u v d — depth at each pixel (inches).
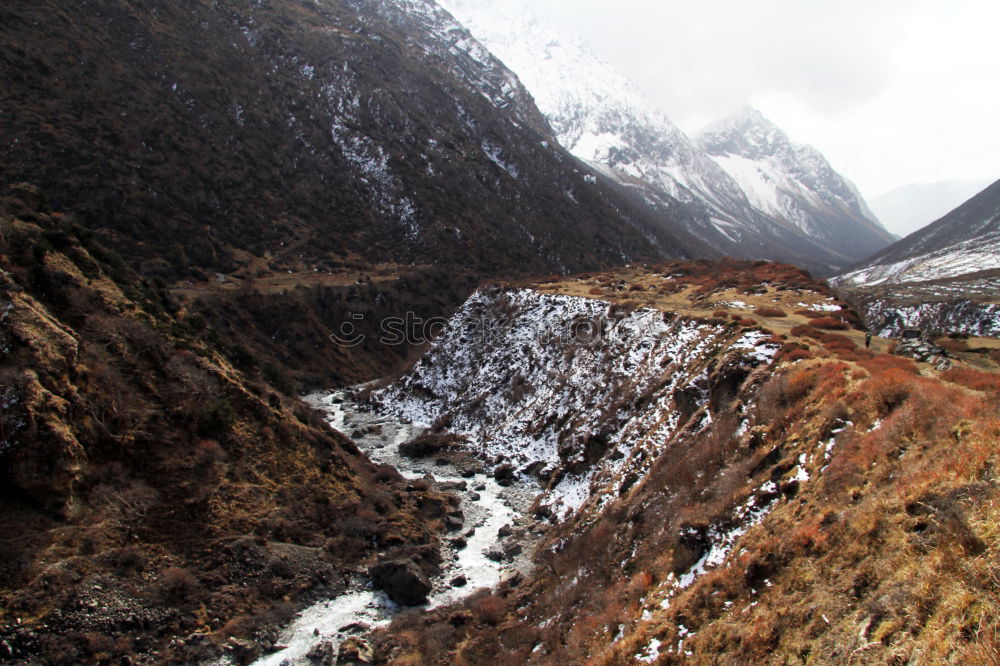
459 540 1270.9
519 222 5128.0
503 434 1804.9
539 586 1022.4
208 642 863.7
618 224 6761.8
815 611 449.1
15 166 2669.8
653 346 1626.5
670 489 932.0
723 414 1002.7
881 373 732.0
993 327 2881.4
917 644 343.9
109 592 861.2
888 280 6471.5
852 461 584.1
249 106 4261.8
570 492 1407.5
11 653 749.9
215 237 3233.3
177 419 1122.7
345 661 858.8
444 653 868.6
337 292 3159.5
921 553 411.2
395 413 2235.5
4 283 1012.5
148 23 4148.6
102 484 971.9
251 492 1127.0
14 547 837.8
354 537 1170.6
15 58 3139.8
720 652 498.3
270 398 1370.6
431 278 3713.1
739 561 592.4
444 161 5137.8
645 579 733.3
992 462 441.1
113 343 1116.5
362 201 4333.2
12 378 908.6
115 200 2861.7
